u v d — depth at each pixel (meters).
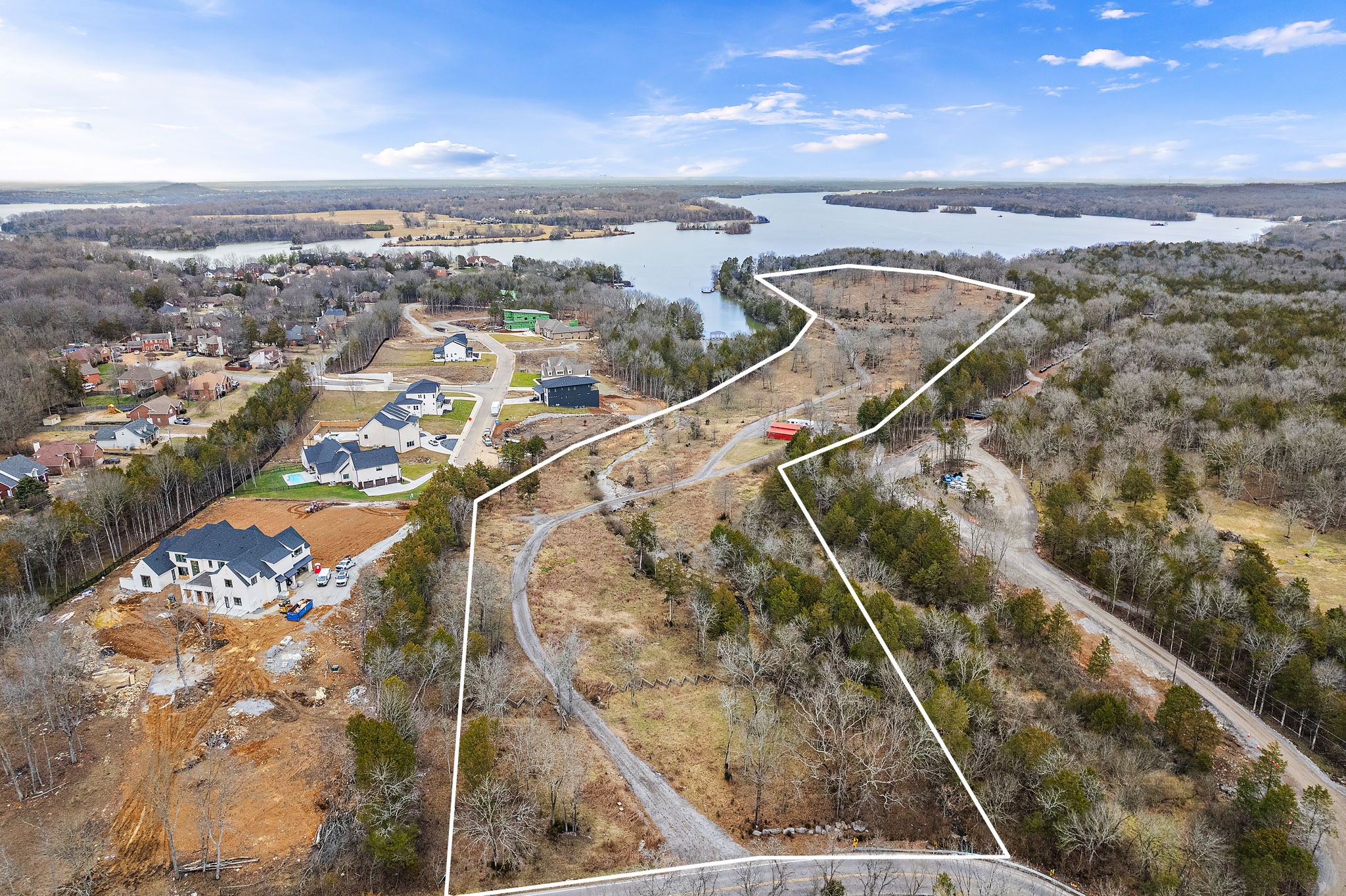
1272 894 45.12
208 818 48.38
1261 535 87.00
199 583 74.62
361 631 69.69
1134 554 76.62
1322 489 88.56
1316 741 59.09
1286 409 104.00
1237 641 65.12
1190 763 56.41
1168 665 68.75
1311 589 75.75
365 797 48.44
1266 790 51.81
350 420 130.12
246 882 45.09
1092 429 106.00
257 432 112.75
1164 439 103.44
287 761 54.50
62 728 56.94
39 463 99.56
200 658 65.69
